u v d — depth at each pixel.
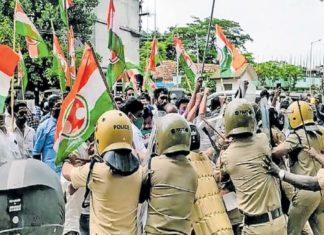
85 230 6.15
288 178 4.89
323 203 6.20
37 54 10.52
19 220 3.06
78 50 28.70
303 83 57.16
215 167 5.52
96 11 40.09
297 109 6.17
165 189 4.29
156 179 4.30
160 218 4.27
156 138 4.47
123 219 4.20
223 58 10.79
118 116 4.22
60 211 3.24
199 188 5.12
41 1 27.44
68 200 6.46
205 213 5.10
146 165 4.57
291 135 6.19
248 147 4.97
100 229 4.19
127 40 46.00
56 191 3.21
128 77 15.38
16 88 16.12
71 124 4.96
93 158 4.31
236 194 5.07
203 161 5.28
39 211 3.12
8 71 6.29
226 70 10.78
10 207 3.05
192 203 4.43
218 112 8.82
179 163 4.38
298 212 6.04
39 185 3.12
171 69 42.62
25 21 9.43
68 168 4.78
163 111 9.92
